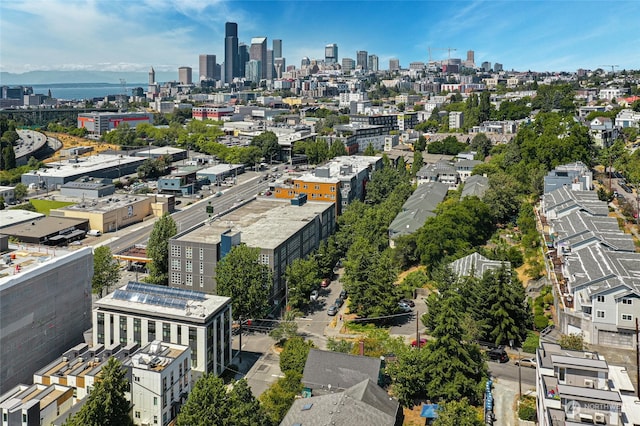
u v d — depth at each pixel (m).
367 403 88.81
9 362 110.44
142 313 114.69
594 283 116.94
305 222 183.50
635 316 110.88
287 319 133.75
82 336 131.62
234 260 137.88
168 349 105.81
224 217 191.38
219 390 88.56
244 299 133.50
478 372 105.25
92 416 85.88
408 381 102.88
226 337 121.12
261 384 115.00
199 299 121.12
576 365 86.19
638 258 127.38
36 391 96.38
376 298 140.38
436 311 127.56
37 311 117.38
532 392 104.50
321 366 104.94
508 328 121.50
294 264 154.62
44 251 141.25
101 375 91.75
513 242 176.38
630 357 107.81
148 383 96.44
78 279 130.25
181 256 154.38
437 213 194.88
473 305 125.62
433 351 106.75
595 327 113.25
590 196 176.00
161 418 96.94
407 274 169.88
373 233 194.25
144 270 186.12
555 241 148.50
